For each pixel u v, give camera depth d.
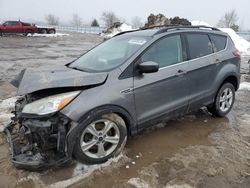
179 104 4.11
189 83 4.18
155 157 3.57
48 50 16.69
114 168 3.28
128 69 3.47
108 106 3.21
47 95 3.05
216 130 4.48
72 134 2.99
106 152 3.37
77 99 3.03
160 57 3.86
